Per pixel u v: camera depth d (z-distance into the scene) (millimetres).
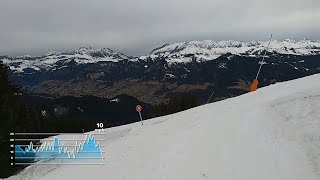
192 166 13383
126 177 14289
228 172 12578
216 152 14156
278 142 14078
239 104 21672
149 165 14664
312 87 20938
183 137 17125
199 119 20484
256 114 17516
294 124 15258
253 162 12969
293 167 12305
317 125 14562
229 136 15484
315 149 13086
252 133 15305
